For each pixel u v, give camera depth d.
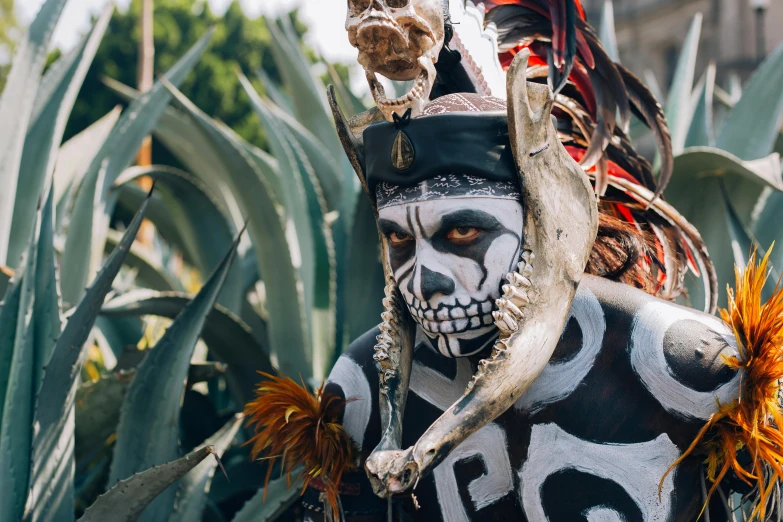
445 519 1.33
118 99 16.64
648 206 1.57
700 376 1.19
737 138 3.10
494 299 1.14
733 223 2.45
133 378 1.99
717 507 1.29
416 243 1.16
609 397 1.23
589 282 1.28
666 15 22.59
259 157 3.85
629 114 1.61
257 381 2.50
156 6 18.02
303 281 3.03
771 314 1.17
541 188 1.13
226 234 3.21
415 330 1.29
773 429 1.18
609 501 1.22
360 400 1.38
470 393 1.09
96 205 2.95
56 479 1.81
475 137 1.12
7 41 21.52
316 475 1.37
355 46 1.16
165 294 2.46
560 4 1.52
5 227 2.75
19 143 2.78
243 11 18.48
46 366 1.79
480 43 1.44
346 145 1.27
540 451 1.25
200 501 1.95
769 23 21.89
